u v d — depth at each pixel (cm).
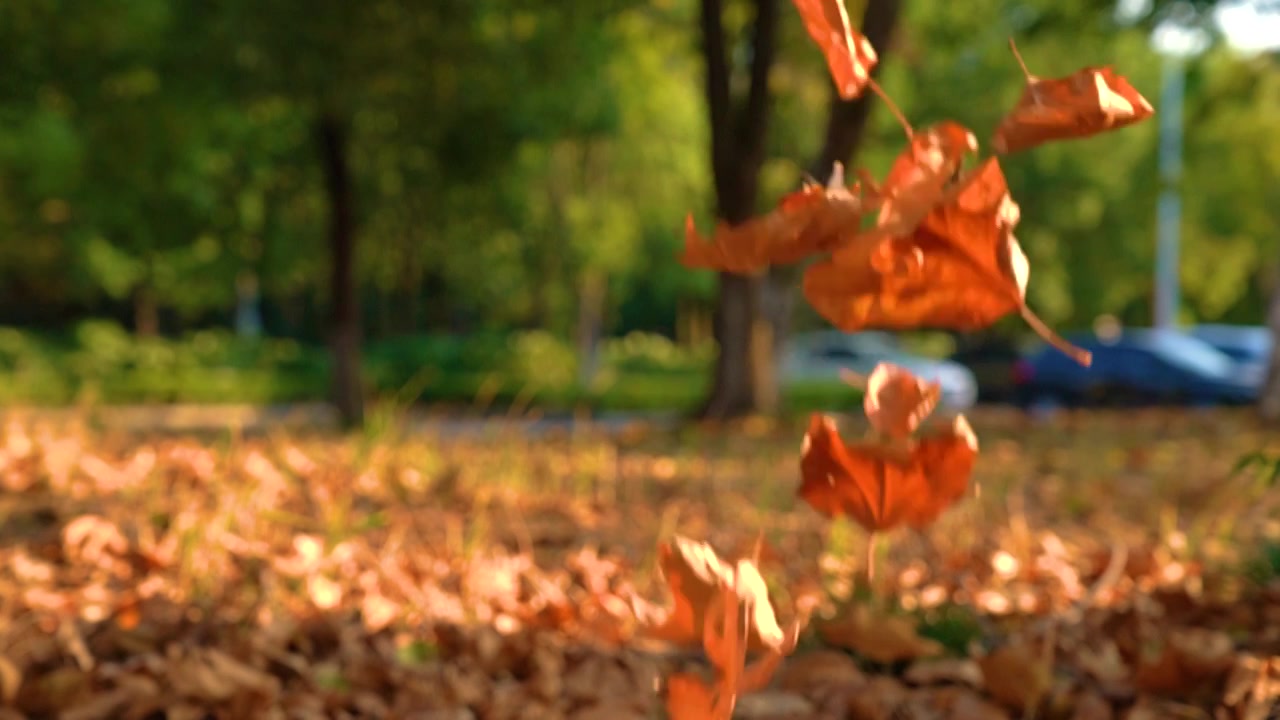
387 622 365
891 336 3472
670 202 3000
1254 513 671
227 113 1689
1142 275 3519
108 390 2742
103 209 1789
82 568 437
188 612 364
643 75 2069
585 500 666
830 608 381
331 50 1362
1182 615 374
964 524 557
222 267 2828
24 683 278
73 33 1441
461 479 657
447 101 1499
